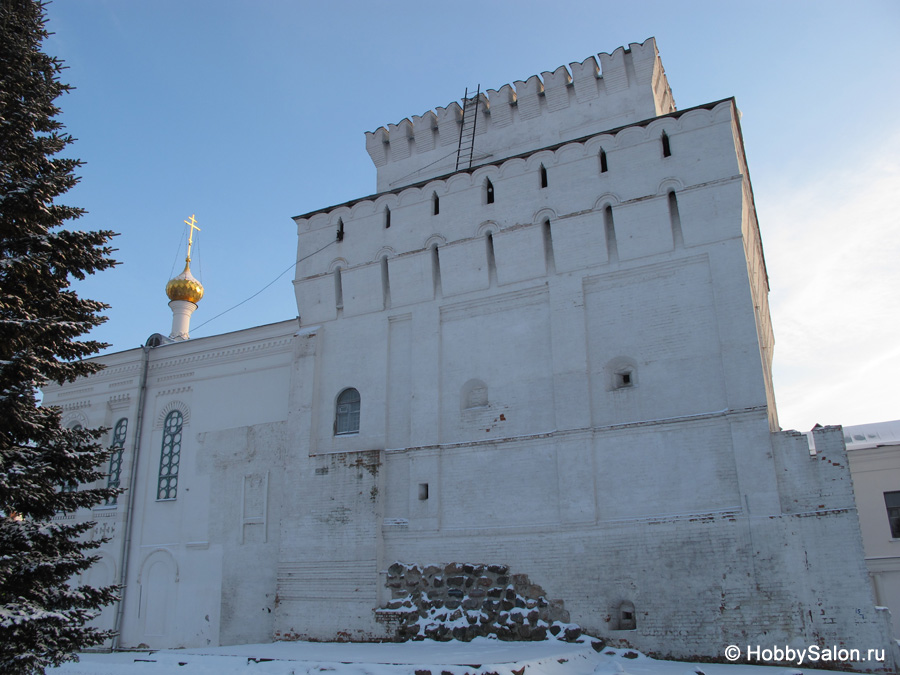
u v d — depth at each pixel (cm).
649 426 2206
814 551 1930
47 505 1588
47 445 1602
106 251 1773
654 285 2330
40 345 1620
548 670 1727
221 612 2731
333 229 2925
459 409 2503
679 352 2242
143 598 2923
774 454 2042
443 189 2736
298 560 2572
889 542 3073
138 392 3206
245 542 2780
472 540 2339
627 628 2097
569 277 2442
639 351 2295
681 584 2041
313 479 2642
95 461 1661
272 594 2653
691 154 2366
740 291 2200
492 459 2395
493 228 2603
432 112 3200
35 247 1652
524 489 2323
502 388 2459
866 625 1834
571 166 2530
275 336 2989
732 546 2012
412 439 2530
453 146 3128
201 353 3148
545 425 2361
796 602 1911
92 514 3111
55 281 1691
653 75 2847
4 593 1487
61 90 1812
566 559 2194
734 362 2150
